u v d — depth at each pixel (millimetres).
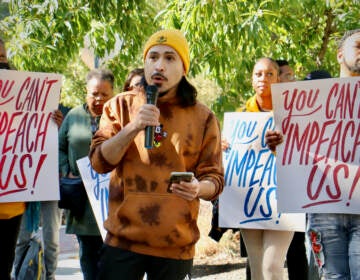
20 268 5227
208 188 3391
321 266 4230
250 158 5141
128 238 3344
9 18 8180
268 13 6883
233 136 5223
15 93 4445
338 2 7727
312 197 4270
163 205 3324
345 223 4164
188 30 6863
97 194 5285
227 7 6680
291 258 5359
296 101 4355
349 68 4355
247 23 6730
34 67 7867
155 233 3311
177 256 3373
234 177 5152
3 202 4371
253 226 5023
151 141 3219
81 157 5535
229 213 5121
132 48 8625
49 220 5742
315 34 8297
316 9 7516
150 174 3361
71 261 9109
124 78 8820
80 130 5559
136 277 3371
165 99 3467
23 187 4434
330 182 4238
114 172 3520
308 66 8219
